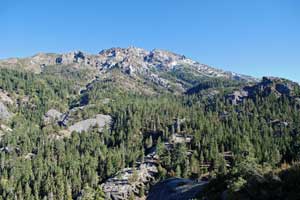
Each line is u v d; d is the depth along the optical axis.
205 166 173.25
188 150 196.25
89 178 182.38
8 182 180.62
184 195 53.56
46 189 171.88
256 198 34.84
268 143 181.62
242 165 45.91
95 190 173.00
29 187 171.75
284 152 151.25
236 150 172.62
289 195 32.59
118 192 173.25
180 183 60.22
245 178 42.09
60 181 174.00
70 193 172.12
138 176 182.75
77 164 198.38
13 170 194.75
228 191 38.84
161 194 59.94
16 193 168.88
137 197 171.62
